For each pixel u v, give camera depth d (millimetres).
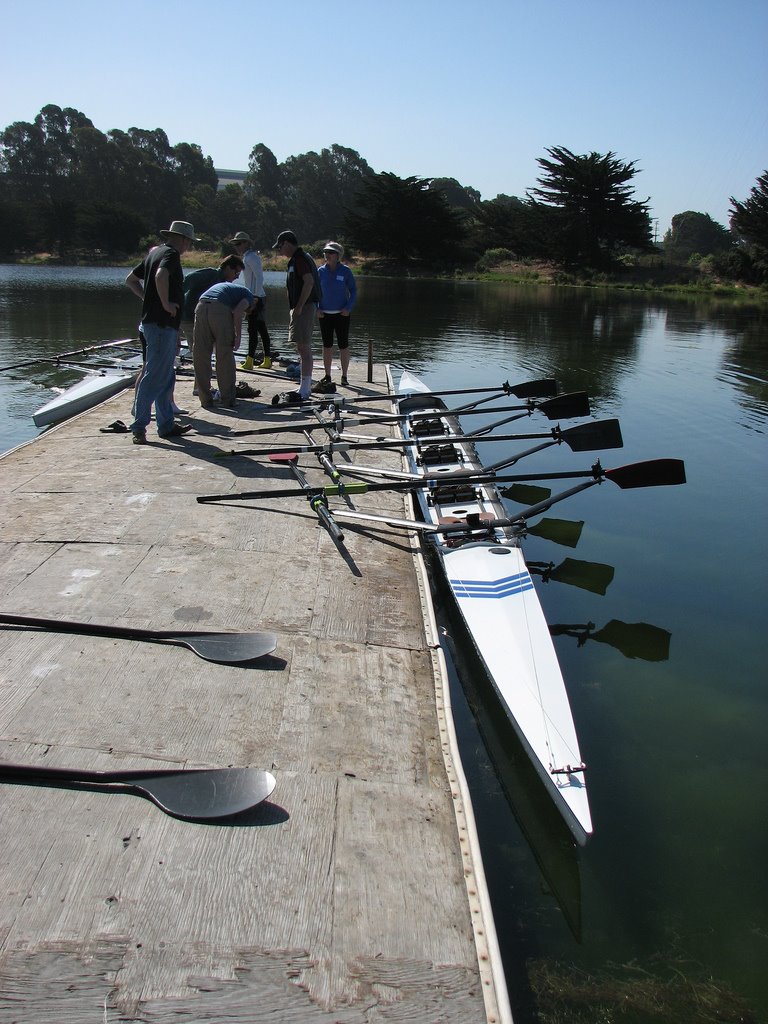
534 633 4840
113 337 18297
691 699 4656
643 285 55750
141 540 5129
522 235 64125
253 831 2768
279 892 2527
